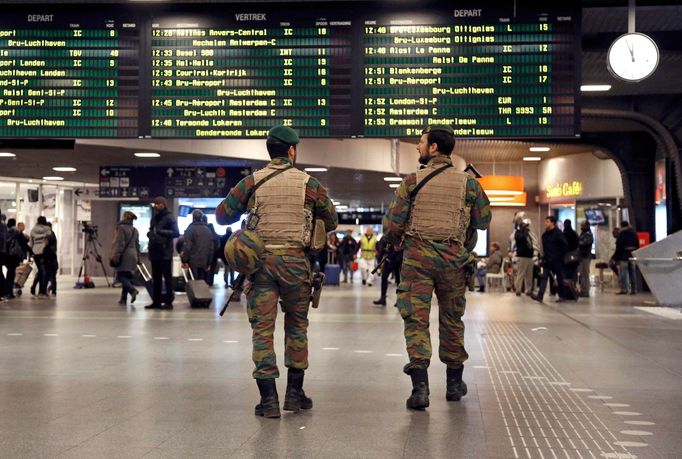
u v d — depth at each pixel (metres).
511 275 22.75
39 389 6.68
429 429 5.26
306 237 5.74
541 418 5.61
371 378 7.23
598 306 16.14
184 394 6.46
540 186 32.47
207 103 12.18
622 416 5.69
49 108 12.29
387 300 17.67
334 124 12.05
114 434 5.10
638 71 11.56
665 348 9.41
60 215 30.94
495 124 11.87
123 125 12.25
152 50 12.22
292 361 5.82
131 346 9.41
